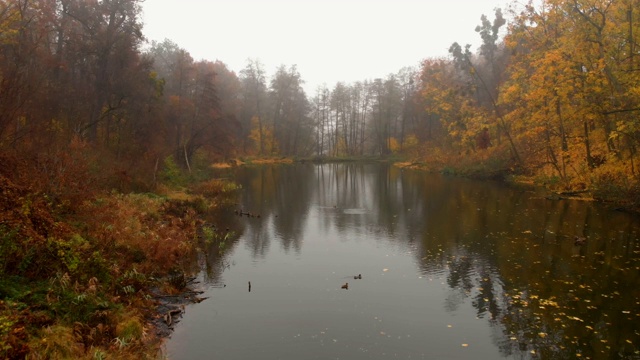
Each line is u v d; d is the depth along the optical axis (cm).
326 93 7931
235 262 1242
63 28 2381
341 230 1670
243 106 6700
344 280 1097
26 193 927
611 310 874
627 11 2050
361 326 831
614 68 2142
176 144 3444
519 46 4088
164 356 702
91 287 788
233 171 4397
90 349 633
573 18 2334
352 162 6669
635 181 1912
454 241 1463
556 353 716
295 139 7356
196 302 941
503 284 1039
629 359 692
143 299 889
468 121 4281
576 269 1132
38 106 1627
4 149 1124
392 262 1245
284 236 1566
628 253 1262
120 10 2528
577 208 1991
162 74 4862
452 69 5388
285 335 790
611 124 2167
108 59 2475
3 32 1773
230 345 746
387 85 7212
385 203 2355
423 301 953
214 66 6053
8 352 518
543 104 2700
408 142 6750
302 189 3016
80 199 1178
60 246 815
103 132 2564
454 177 3806
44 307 683
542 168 3061
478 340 770
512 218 1812
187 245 1312
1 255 720
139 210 1524
